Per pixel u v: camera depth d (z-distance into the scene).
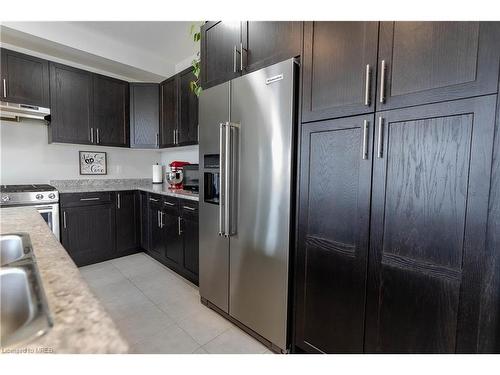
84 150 3.38
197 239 2.41
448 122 0.96
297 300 1.49
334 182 1.30
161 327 1.86
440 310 1.01
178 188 3.24
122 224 3.24
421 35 1.01
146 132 3.46
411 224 1.07
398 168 1.09
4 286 0.66
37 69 2.69
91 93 3.09
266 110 1.56
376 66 1.13
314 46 1.35
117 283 2.55
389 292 1.15
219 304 1.99
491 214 0.89
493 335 0.91
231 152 1.75
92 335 0.43
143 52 3.25
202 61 2.07
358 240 1.23
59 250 0.85
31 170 2.99
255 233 1.67
